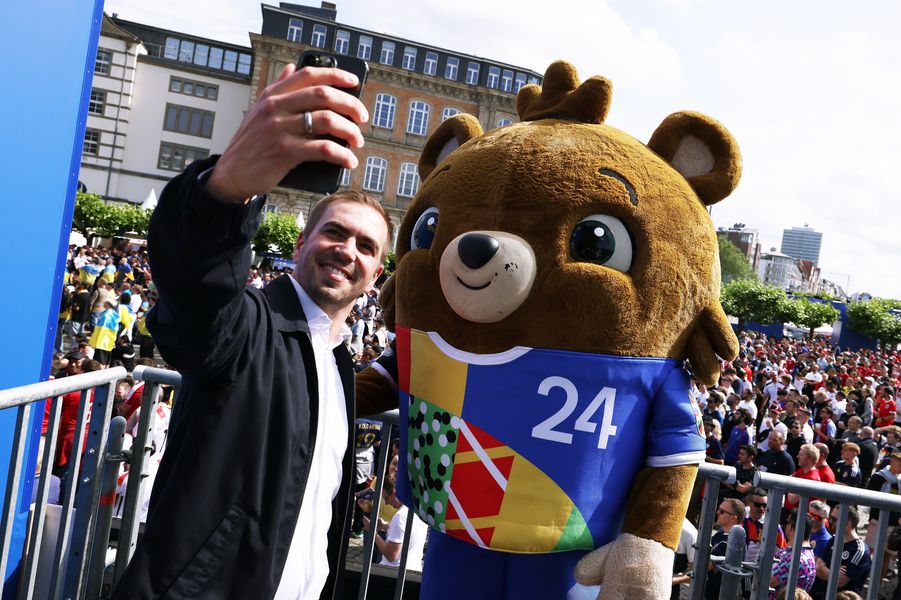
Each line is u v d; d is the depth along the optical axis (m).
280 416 1.59
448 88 45.00
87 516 2.32
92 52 2.71
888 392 12.82
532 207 1.90
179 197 1.16
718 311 1.98
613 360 1.83
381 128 44.50
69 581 2.31
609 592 1.78
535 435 1.84
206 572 1.46
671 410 1.89
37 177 2.49
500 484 1.86
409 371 2.07
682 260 1.93
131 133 48.50
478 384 1.90
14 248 2.42
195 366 1.38
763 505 4.96
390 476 4.13
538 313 1.85
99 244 33.88
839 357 27.72
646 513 1.83
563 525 1.83
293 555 1.64
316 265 1.77
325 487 1.73
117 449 2.38
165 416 3.84
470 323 1.93
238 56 51.34
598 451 1.84
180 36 50.69
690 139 2.15
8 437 2.45
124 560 2.39
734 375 12.77
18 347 2.49
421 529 3.78
